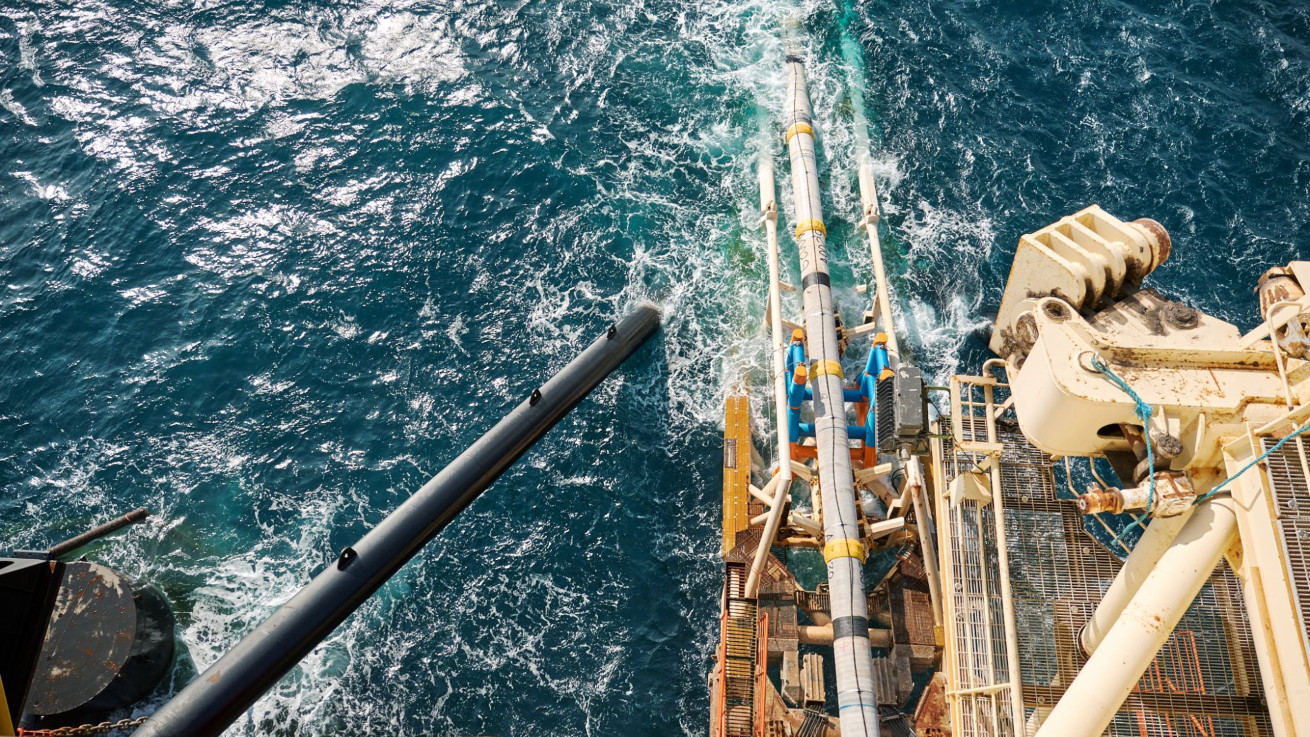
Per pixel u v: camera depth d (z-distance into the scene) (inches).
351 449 1706.4
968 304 1872.5
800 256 1707.7
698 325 1877.5
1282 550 786.2
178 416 1736.0
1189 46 2247.8
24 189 2018.9
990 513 1298.0
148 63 2236.7
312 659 1480.1
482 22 2346.2
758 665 1370.6
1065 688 1160.8
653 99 2229.3
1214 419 849.5
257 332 1836.9
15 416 1721.2
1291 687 778.2
